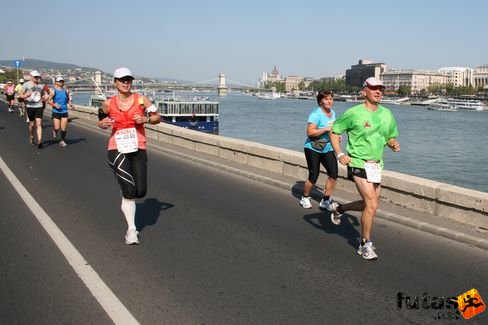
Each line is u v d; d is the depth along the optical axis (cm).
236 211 776
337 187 925
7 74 12975
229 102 17050
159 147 1542
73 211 753
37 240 610
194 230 668
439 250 598
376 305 446
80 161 1252
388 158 4741
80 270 512
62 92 1520
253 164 1158
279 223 710
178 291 466
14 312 419
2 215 723
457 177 3862
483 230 650
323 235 655
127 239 602
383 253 585
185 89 17912
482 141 6147
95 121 2466
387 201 799
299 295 464
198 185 983
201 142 1404
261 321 412
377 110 570
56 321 404
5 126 2111
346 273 520
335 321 415
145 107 595
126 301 443
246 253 577
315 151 765
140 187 599
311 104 17125
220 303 443
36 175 1046
